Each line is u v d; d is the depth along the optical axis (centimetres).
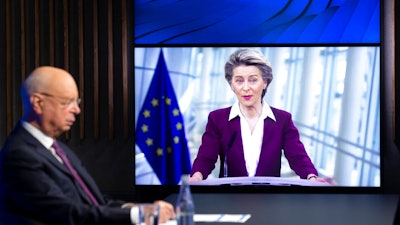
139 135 804
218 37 797
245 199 509
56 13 820
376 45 791
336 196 534
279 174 792
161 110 802
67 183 336
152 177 807
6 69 825
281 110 791
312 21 794
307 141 791
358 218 406
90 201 350
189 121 800
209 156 798
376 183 791
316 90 791
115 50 823
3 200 322
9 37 816
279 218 405
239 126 794
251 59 791
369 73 791
